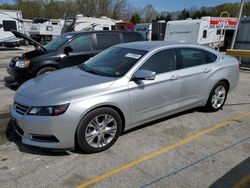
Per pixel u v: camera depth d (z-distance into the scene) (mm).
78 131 3529
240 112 5621
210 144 4109
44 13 65062
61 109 3379
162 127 4680
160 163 3543
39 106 3418
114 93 3771
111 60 4516
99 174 3273
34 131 3447
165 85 4383
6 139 4105
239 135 4461
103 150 3822
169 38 20547
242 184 3145
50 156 3641
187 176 3275
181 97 4734
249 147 4039
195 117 5215
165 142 4133
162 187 3059
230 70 5574
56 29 27203
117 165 3475
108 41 7898
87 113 3557
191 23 18922
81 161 3543
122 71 4086
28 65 6879
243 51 11195
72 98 3467
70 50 7223
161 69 4410
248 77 9711
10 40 20172
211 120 5094
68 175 3236
